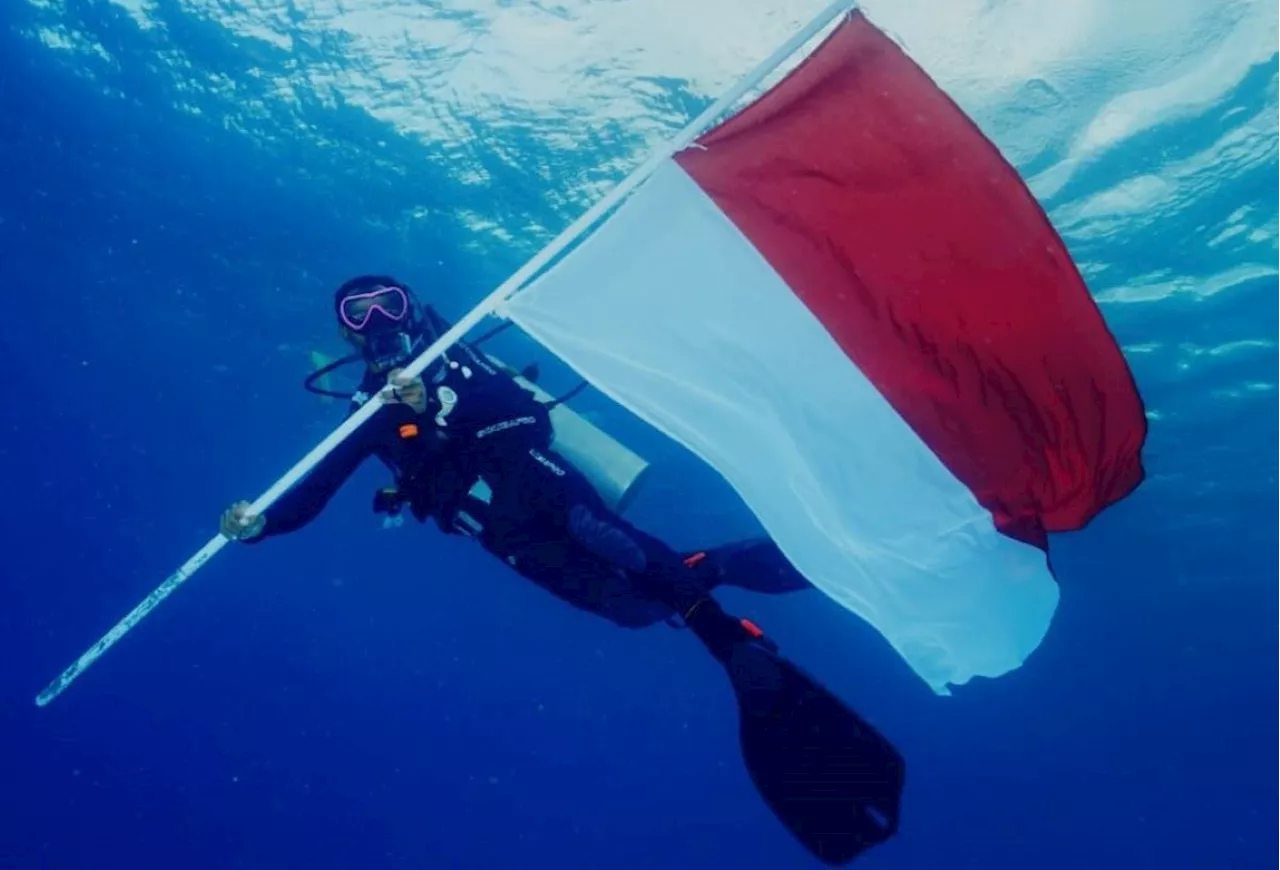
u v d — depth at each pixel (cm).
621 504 627
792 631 1739
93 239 1120
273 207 1041
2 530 1605
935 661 489
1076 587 1524
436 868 2092
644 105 877
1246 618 1523
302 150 969
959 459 454
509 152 931
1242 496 1286
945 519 463
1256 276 973
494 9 832
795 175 428
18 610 1744
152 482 1527
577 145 916
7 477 1515
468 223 1011
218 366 1294
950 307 432
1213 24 767
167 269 1148
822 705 455
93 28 890
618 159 920
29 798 1841
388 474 1462
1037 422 447
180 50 895
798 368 452
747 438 462
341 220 1038
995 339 433
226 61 896
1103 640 1647
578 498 581
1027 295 423
